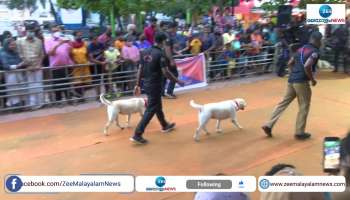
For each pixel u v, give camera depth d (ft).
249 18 61.36
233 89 37.01
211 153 21.29
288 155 20.95
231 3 62.39
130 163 19.95
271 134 23.95
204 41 38.65
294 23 43.98
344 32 44.70
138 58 34.22
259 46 43.19
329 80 40.98
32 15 58.34
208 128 25.61
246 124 26.32
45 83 30.19
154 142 23.02
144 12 53.88
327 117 27.91
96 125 26.27
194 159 20.48
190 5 58.29
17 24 51.98
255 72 43.86
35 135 24.31
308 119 27.43
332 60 47.24
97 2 47.39
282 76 43.06
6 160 20.42
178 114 28.71
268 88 37.50
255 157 20.72
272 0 51.78
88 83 32.14
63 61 30.42
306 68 21.99
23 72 29.04
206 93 35.35
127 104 24.63
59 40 30.86
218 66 40.14
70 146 22.44
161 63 22.16
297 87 22.65
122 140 23.40
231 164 19.83
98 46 32.78
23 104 29.45
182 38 39.40
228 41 40.65
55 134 24.50
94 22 65.00
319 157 20.59
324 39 46.98
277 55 44.06
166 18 67.00
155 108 22.70
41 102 30.14
